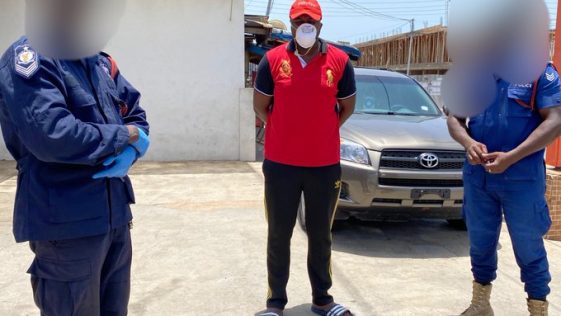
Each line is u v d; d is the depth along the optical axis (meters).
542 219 2.91
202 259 4.49
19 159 2.11
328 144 3.20
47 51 1.94
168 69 9.73
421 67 20.81
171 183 7.93
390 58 25.81
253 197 6.98
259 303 3.63
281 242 3.32
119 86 2.42
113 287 2.41
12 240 4.92
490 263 3.16
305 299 3.71
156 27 9.58
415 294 3.80
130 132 2.13
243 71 9.91
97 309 2.25
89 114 2.09
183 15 9.61
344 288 3.89
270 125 3.27
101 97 2.20
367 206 4.63
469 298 3.73
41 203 2.02
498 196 2.95
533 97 2.80
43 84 1.91
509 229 2.99
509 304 3.65
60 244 2.07
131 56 9.59
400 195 4.54
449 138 4.82
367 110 5.80
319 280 3.39
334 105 3.21
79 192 2.06
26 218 2.03
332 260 4.50
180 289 3.85
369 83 6.23
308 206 3.30
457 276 4.16
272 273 3.37
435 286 3.95
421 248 4.86
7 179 7.94
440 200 4.60
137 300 3.65
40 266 2.12
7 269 4.19
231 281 4.01
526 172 2.85
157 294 3.76
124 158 2.13
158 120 9.84
